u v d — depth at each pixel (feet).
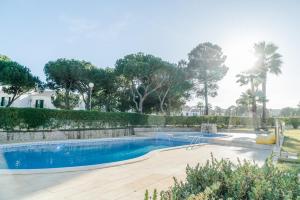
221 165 11.44
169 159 29.96
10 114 47.37
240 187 9.08
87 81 96.53
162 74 95.71
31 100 118.62
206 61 116.47
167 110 118.42
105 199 15.02
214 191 8.77
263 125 103.76
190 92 121.08
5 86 85.76
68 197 15.24
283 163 26.58
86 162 37.86
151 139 66.49
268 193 8.36
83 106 127.24
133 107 114.93
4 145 40.86
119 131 70.08
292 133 76.23
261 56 107.86
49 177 19.85
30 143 44.96
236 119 104.06
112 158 41.86
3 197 14.96
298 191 8.87
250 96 106.32
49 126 53.98
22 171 21.18
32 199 14.74
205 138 54.70
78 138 59.16
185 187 9.37
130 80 98.78
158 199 14.70
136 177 20.59
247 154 35.86
